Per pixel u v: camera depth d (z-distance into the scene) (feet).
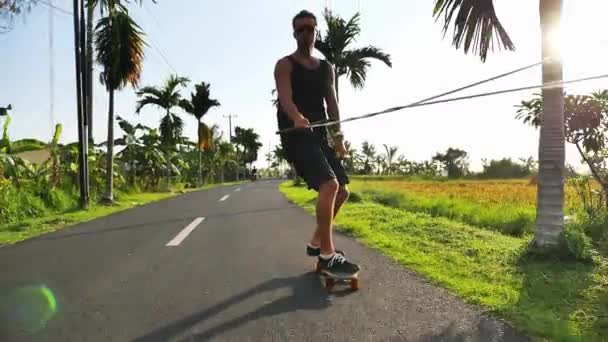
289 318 9.70
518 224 24.86
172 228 25.40
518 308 10.32
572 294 11.51
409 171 228.43
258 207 40.09
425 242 19.67
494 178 165.17
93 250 18.60
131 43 46.60
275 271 14.12
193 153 148.97
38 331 9.16
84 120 42.80
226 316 9.88
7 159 39.83
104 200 47.91
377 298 11.14
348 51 51.78
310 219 29.53
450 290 11.90
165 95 87.61
